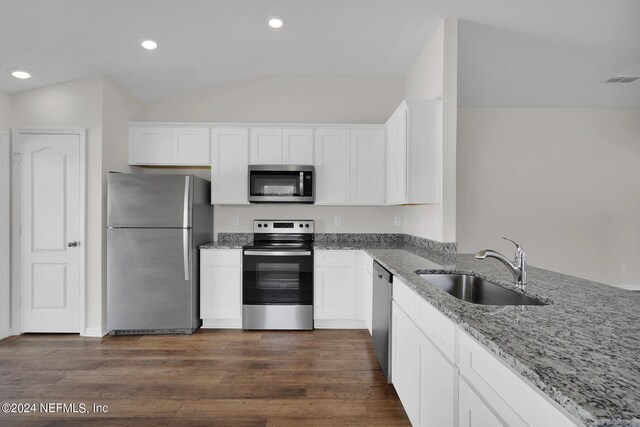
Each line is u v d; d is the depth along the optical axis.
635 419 0.55
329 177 3.60
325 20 2.67
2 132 3.11
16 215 3.16
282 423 1.90
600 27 2.70
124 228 3.17
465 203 4.66
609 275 4.72
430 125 2.71
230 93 3.92
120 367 2.55
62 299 3.19
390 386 2.27
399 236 3.94
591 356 0.80
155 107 3.88
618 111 4.68
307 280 3.34
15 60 2.77
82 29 2.54
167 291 3.21
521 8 2.46
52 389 2.24
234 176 3.58
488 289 1.83
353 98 3.95
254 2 2.41
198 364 2.60
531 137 4.67
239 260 3.37
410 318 1.77
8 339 3.08
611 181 4.70
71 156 3.17
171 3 2.37
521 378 0.81
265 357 2.73
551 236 4.69
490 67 3.46
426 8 2.48
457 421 1.18
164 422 1.90
